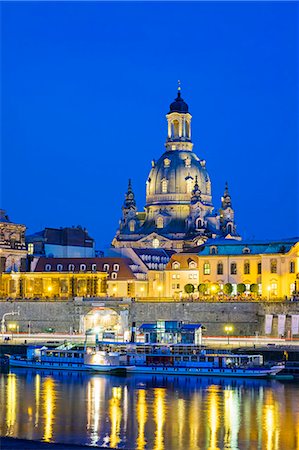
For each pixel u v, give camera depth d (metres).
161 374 198.88
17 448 121.06
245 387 177.88
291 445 125.25
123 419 142.38
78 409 151.38
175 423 139.50
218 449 122.75
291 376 192.50
